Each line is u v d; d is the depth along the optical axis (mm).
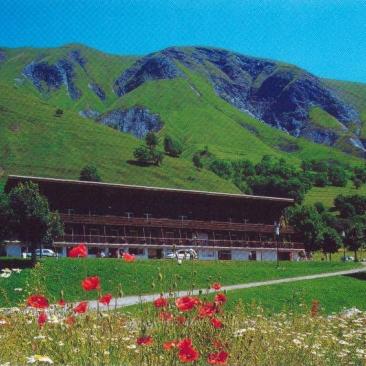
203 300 10883
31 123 196125
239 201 106688
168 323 10391
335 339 14492
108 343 10117
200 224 101562
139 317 11180
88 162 183750
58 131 196500
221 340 10469
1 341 10320
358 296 49812
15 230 60719
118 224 95250
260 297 43125
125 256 11688
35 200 61344
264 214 109250
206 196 103875
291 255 108375
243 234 105250
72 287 45812
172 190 100062
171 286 10977
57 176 170750
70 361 9648
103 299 10273
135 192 98750
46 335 10219
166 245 97188
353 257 133250
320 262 89062
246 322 13906
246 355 10859
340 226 182000
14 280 41688
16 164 171625
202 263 74750
